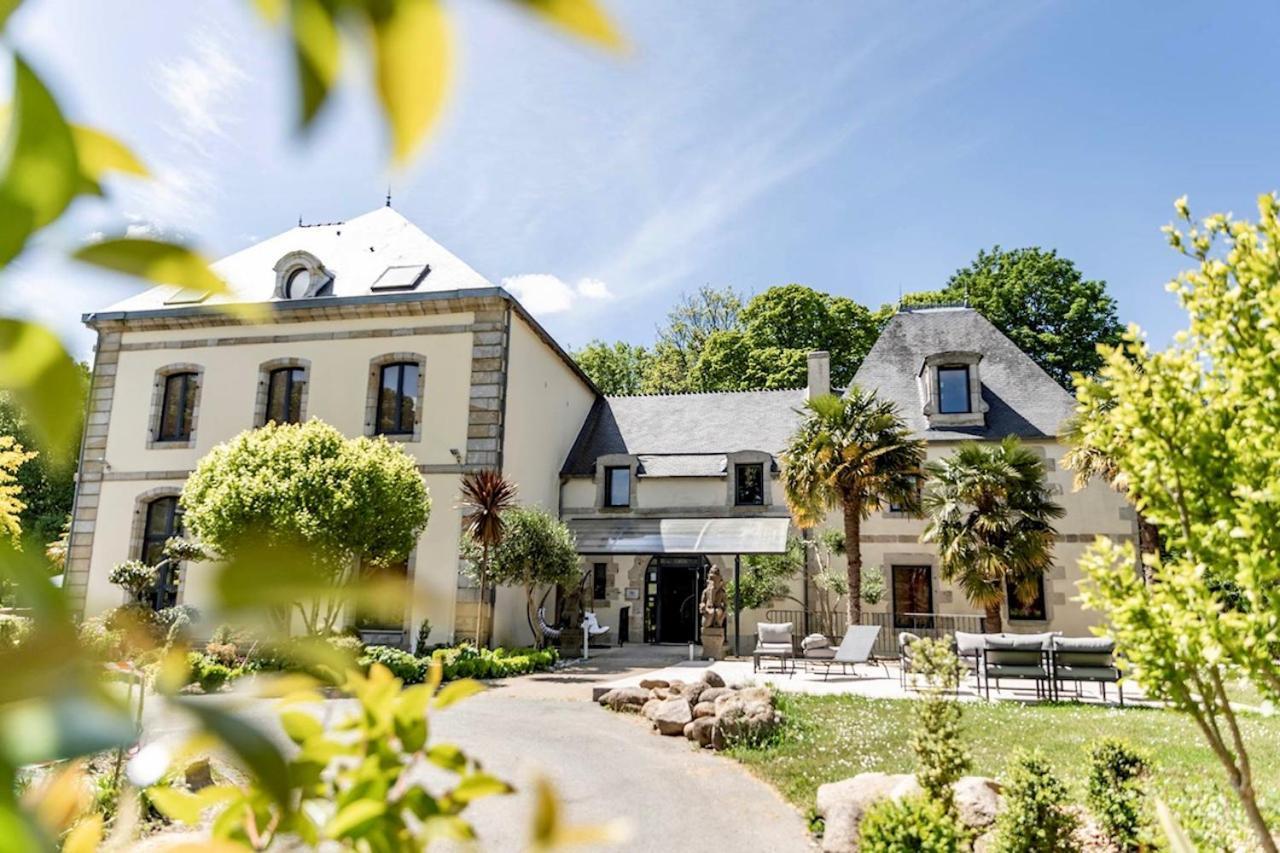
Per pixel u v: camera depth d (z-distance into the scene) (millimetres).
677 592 25141
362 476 15781
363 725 1186
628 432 27297
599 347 49938
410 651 18734
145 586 17438
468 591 19422
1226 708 3709
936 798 6059
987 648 13969
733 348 42156
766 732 9648
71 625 399
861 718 11039
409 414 21453
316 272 22578
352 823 1118
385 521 15875
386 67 332
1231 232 4031
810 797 7480
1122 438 4250
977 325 26734
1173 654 3781
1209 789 6875
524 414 22609
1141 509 4258
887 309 45031
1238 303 3918
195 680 11344
